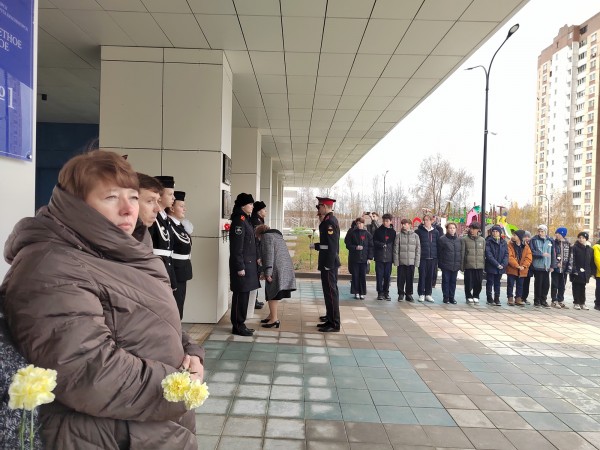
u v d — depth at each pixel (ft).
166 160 19.90
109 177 4.17
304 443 9.89
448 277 28.73
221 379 13.69
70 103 29.50
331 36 18.76
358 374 14.55
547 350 18.15
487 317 24.63
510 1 15.66
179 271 14.30
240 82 25.25
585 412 12.08
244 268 18.25
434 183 131.34
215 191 20.01
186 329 19.22
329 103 29.66
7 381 3.52
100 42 19.44
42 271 3.62
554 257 28.60
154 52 19.88
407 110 31.24
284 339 18.40
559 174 268.62
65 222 3.99
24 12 6.10
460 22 17.38
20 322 3.55
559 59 268.82
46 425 3.73
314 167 67.77
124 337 4.00
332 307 20.04
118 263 4.09
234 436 10.12
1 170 5.76
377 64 22.15
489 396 13.06
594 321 24.34
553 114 274.57
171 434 4.20
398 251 28.55
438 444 10.08
